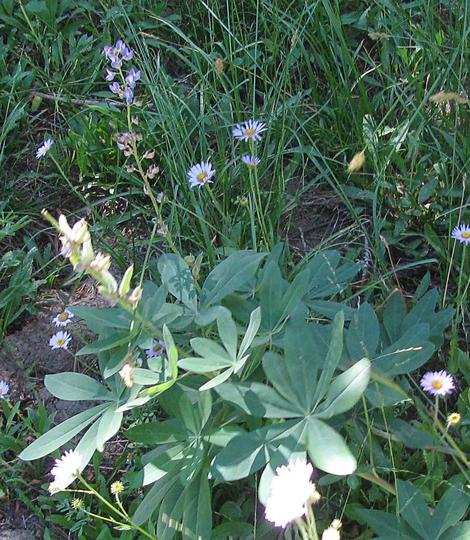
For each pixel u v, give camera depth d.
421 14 1.05
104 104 1.05
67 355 0.88
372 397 0.65
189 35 1.13
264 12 1.10
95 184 1.01
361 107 0.99
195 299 0.72
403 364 0.68
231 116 1.00
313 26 1.06
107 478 0.78
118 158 0.99
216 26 1.13
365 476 0.63
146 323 0.63
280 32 1.09
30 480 0.79
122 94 0.84
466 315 0.83
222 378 0.62
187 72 1.11
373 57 1.07
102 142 1.02
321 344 0.71
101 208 1.00
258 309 0.64
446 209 0.91
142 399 0.65
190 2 1.15
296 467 0.52
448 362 0.77
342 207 0.96
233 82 1.04
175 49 1.07
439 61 1.00
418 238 0.91
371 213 0.94
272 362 0.61
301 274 0.70
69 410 0.84
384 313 0.76
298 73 1.07
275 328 0.70
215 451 0.66
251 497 0.71
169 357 0.62
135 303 0.60
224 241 0.89
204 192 0.94
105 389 0.70
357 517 0.67
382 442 0.70
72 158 1.03
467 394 0.73
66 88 1.08
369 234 0.92
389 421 0.67
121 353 0.69
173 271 0.74
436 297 0.76
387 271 0.88
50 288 0.94
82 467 0.65
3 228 0.97
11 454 0.81
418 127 0.94
